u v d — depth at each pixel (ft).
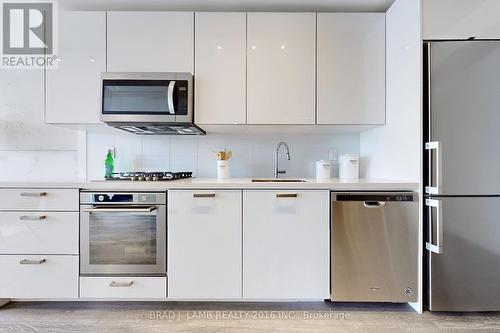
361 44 6.70
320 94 6.68
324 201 5.84
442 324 5.45
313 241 5.84
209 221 5.84
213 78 6.64
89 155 8.02
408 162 5.97
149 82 6.45
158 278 5.85
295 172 8.09
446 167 5.46
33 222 5.85
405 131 6.03
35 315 5.80
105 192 5.86
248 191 5.85
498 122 5.44
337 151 8.11
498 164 5.44
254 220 5.84
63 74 6.61
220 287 5.86
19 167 8.01
